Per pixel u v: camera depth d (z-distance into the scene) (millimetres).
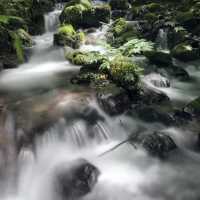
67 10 11891
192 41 9781
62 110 5551
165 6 13125
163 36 10570
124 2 13805
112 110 5820
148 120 5734
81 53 9047
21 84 7270
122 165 4785
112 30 11188
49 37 11305
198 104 5980
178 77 7996
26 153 4660
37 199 4301
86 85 6711
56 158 4828
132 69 6617
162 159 4898
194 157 5004
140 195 4297
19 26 10469
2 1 9203
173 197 4266
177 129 5520
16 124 5117
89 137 5328
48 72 8219
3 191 4328
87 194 4195
